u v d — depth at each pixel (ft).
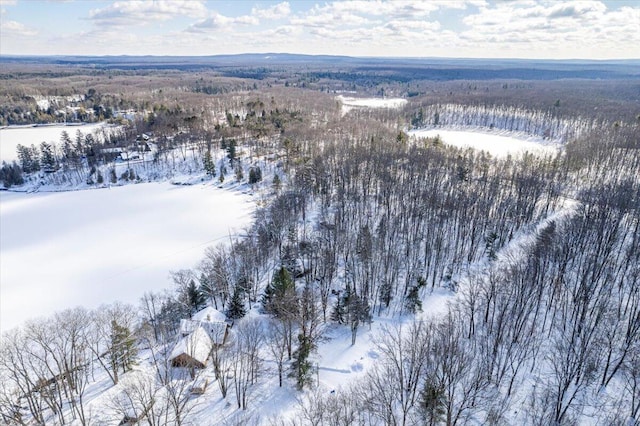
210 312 214.28
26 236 374.43
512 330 193.47
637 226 277.85
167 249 337.11
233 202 436.35
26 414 158.40
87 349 195.93
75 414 157.38
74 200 467.11
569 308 211.00
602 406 152.76
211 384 172.24
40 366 161.99
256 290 249.75
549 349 184.85
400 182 395.14
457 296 241.76
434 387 138.41
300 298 211.41
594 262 221.05
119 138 639.76
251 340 181.68
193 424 150.71
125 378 173.99
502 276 231.91
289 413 155.63
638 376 155.33
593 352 169.58
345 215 343.46
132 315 219.20
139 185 504.43
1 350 170.81
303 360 167.94
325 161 453.17
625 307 201.57
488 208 307.99
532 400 149.18
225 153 561.43
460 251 282.77
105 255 331.36
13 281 295.28
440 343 167.84
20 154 581.94
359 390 160.76
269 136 604.49
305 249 276.21
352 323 201.36
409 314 226.38
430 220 298.56
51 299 270.87
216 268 247.29
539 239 265.75
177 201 445.78
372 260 248.11
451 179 385.50
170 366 179.42
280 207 343.26
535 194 348.18
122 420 150.10
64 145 634.02
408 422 144.56
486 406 150.10
